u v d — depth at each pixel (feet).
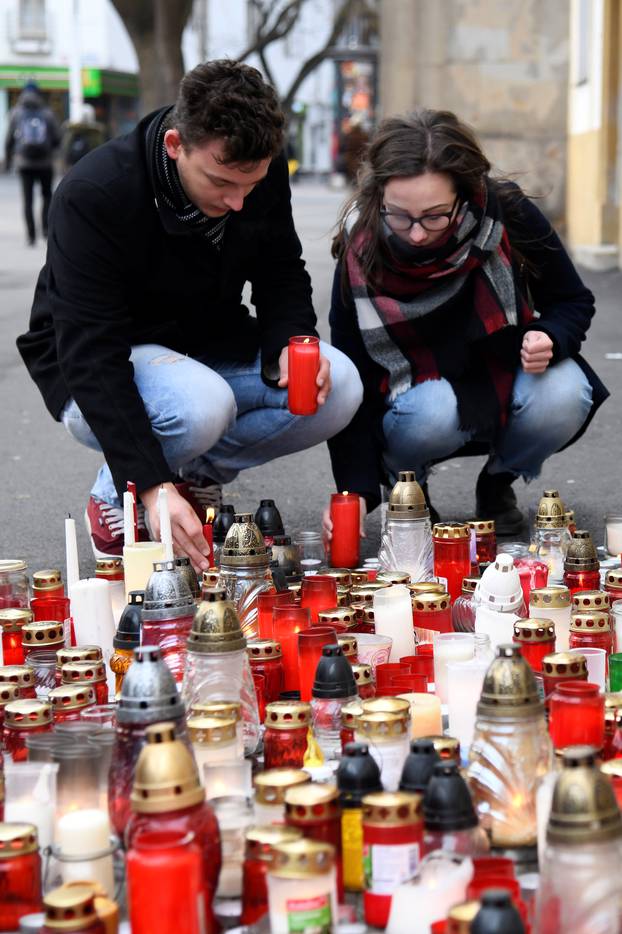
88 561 13.17
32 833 5.72
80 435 11.78
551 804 5.20
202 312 11.79
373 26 112.47
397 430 12.64
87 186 10.68
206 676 7.23
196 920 5.19
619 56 40.24
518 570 9.61
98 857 5.86
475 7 44.73
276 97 9.74
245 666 7.41
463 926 4.84
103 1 153.38
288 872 5.21
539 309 13.30
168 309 11.64
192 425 11.33
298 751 6.88
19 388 24.97
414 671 8.43
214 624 7.24
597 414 20.81
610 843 5.00
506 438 12.97
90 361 10.52
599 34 40.98
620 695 7.08
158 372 11.43
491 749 6.15
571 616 8.58
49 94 156.15
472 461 17.78
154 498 10.18
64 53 155.12
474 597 9.20
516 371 12.82
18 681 7.82
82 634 9.06
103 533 12.07
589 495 15.34
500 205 12.35
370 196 11.94
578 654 7.61
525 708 6.15
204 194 10.12
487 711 6.18
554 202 47.73
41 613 9.60
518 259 12.59
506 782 6.12
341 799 5.88
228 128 9.53
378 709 6.58
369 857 5.58
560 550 11.06
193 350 12.23
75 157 61.41
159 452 10.36
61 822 5.92
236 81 9.57
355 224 12.34
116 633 8.43
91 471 17.95
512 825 6.11
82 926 5.17
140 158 10.77
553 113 45.88
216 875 5.48
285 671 8.38
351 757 5.92
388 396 12.71
